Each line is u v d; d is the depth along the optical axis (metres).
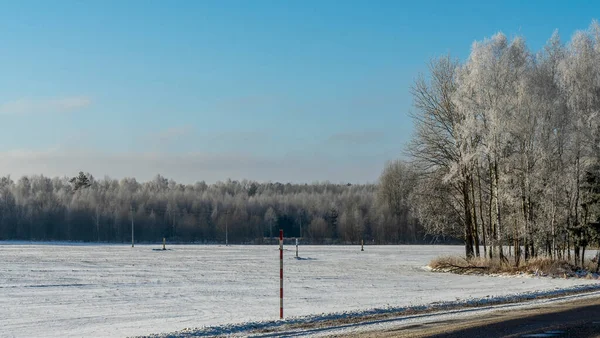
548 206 42.84
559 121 42.25
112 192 165.38
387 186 114.56
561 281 37.22
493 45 43.31
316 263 54.19
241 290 31.53
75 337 17.05
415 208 54.41
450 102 47.34
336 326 17.62
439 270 46.38
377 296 28.48
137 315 22.22
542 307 22.25
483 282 36.94
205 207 161.88
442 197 49.03
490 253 47.00
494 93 42.53
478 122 43.09
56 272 42.09
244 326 17.77
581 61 43.59
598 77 43.66
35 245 98.69
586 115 42.59
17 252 69.88
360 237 129.38
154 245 104.00
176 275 40.44
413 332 15.88
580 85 43.38
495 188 44.44
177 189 187.12
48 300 27.03
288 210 164.88
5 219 143.12
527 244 45.16
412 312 21.06
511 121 41.53
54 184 192.62
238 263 52.91
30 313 22.89
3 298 27.73
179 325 19.31
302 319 19.16
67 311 23.44
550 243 46.47
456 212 50.25
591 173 43.97
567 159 42.91
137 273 41.81
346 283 35.88
